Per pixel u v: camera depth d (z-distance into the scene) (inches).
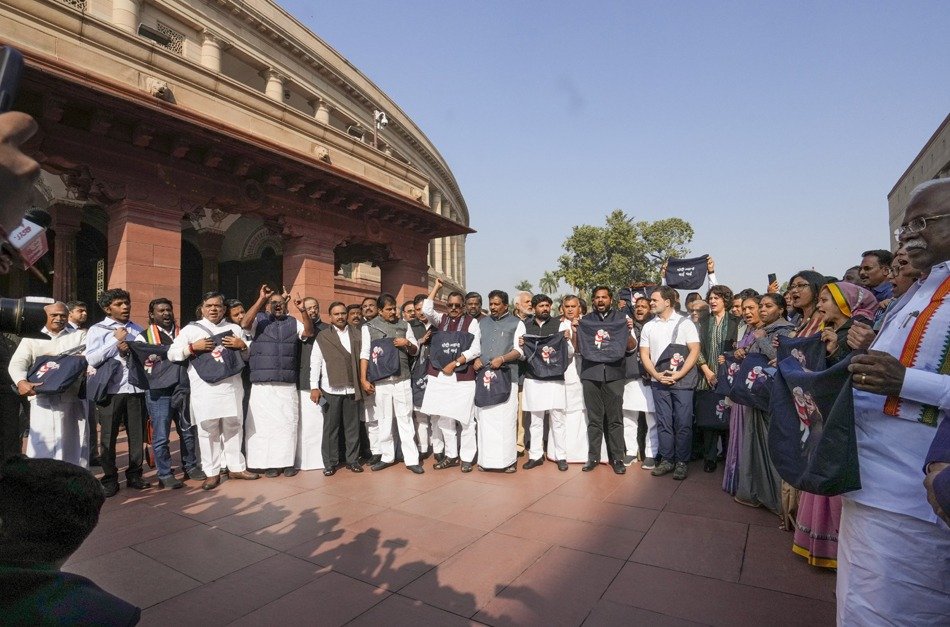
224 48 711.1
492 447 230.5
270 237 708.7
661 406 221.0
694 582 123.7
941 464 55.2
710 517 169.2
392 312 253.4
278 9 776.9
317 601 115.3
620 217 1642.5
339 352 233.6
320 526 162.7
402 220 589.9
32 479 40.8
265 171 436.5
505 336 232.2
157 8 621.3
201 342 204.7
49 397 187.8
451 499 190.5
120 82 353.7
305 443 242.4
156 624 106.1
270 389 227.6
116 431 203.9
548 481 215.9
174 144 365.4
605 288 230.7
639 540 149.6
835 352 99.5
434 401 234.7
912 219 66.5
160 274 364.5
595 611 110.7
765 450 173.5
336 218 517.7
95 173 334.3
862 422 67.6
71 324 226.5
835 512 128.2
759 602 114.2
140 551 143.5
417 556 139.2
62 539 40.6
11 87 33.3
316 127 520.7
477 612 110.5
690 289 336.5
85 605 34.9
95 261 666.2
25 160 31.4
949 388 58.1
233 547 146.1
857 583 66.6
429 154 1318.9
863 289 107.0
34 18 314.0
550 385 230.2
